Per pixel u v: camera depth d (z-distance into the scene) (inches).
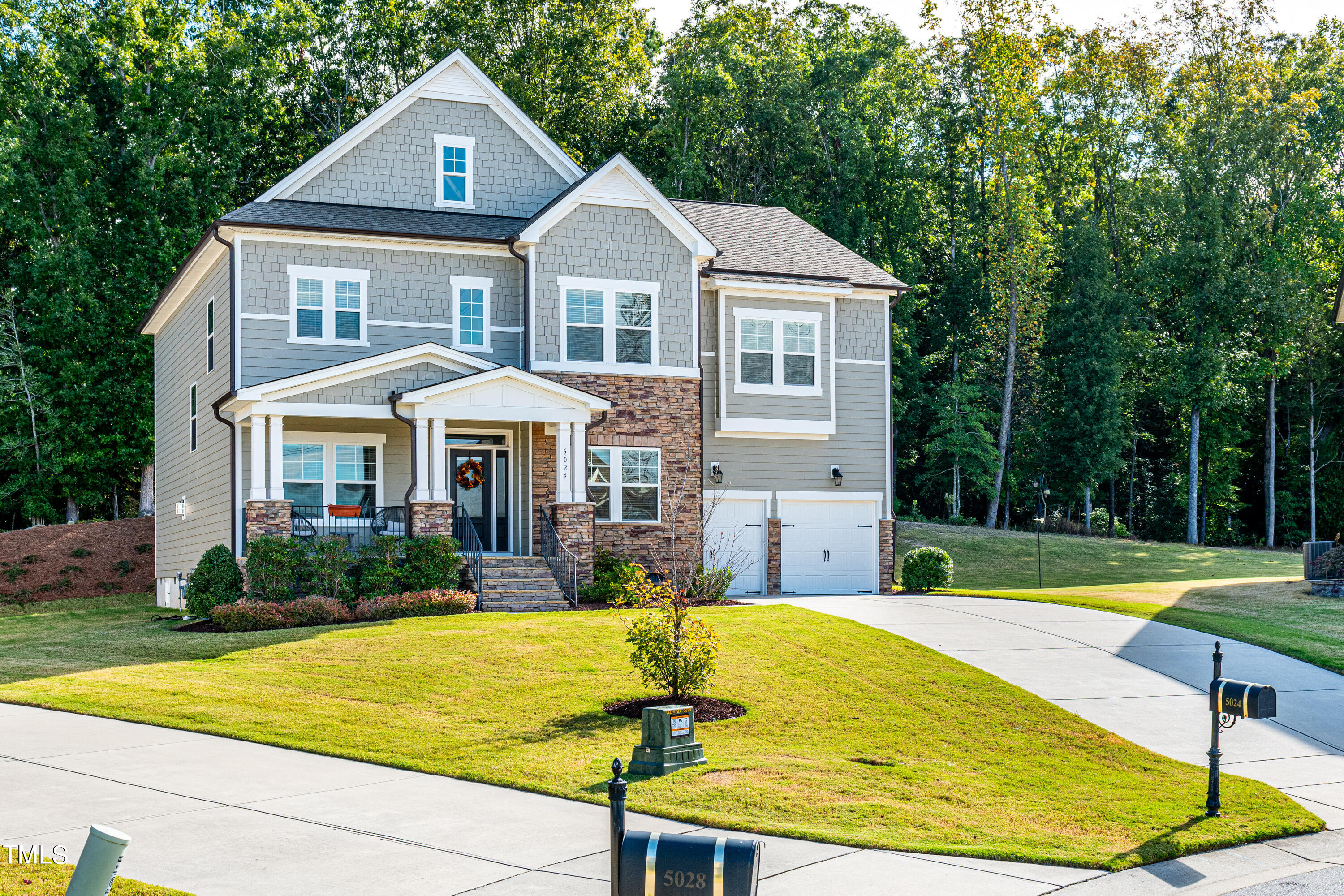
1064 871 361.4
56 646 789.9
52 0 1738.4
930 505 2190.0
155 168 1662.2
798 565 1186.6
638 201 1098.1
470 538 1077.1
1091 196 2255.2
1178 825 412.2
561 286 1071.0
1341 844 399.9
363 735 517.3
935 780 462.0
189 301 1218.6
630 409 1085.8
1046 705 586.6
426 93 1143.6
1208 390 1942.7
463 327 1068.5
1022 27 1961.1
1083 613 861.2
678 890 233.5
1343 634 799.7
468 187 1153.4
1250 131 1955.0
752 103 2074.3
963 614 851.4
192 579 951.6
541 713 561.3
